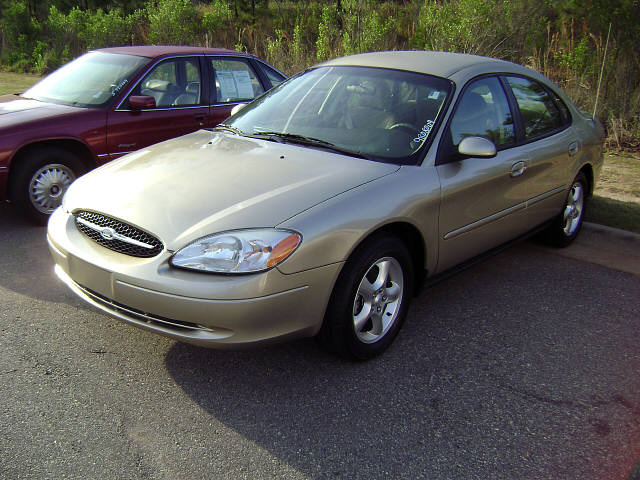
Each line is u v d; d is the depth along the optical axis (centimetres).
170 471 233
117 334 335
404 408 280
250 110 414
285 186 292
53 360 306
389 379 303
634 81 925
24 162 500
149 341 329
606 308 400
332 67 414
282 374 303
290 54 1330
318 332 293
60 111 533
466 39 1089
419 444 256
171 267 262
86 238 300
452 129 350
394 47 1259
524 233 438
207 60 632
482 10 1096
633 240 527
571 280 445
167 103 593
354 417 272
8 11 1873
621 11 908
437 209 328
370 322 319
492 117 385
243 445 250
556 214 475
